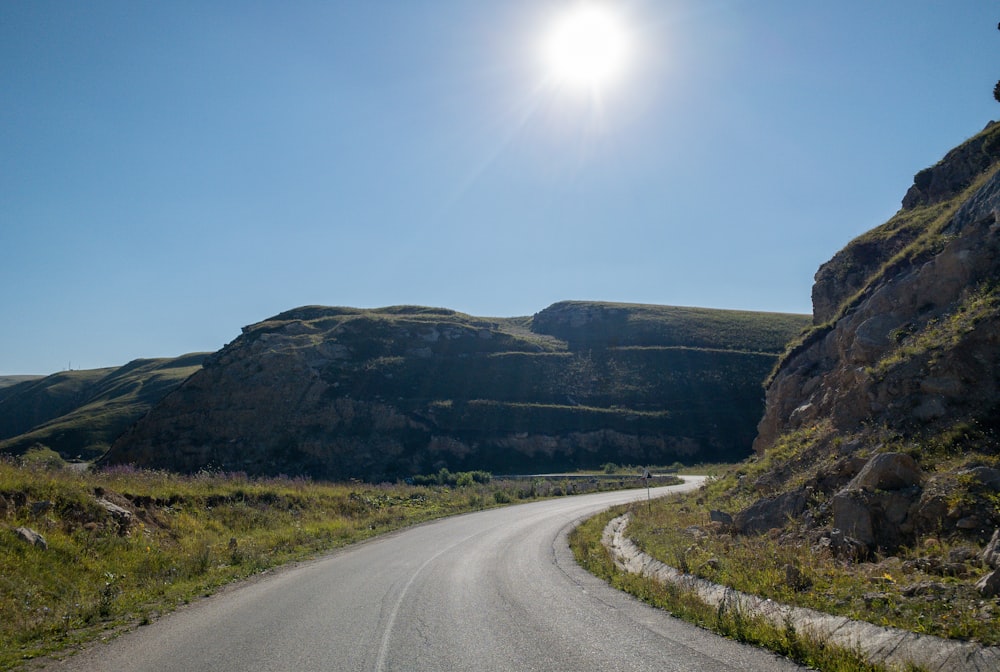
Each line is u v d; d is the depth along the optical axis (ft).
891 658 19.86
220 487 79.61
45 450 227.81
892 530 33.04
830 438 48.55
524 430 209.87
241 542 60.34
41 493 48.01
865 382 46.98
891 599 24.03
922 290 50.14
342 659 22.91
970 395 38.63
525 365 254.06
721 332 283.18
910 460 34.94
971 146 75.20
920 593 24.27
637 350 264.93
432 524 81.51
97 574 40.75
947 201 72.33
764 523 44.21
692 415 217.36
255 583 42.70
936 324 46.16
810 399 64.80
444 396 225.76
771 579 29.91
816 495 42.01
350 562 50.65
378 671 21.29
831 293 81.97
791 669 19.83
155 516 59.82
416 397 222.48
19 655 25.48
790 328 286.87
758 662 20.63
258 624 29.50
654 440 207.72
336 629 27.68
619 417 216.74
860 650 20.21
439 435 203.82
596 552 51.26
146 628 30.17
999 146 69.26
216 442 196.95
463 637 25.43
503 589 36.29
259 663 22.89
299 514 80.07
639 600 31.96
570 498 114.73
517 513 90.63
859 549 32.37
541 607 30.86
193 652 24.95
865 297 65.31
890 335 49.96
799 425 62.90
